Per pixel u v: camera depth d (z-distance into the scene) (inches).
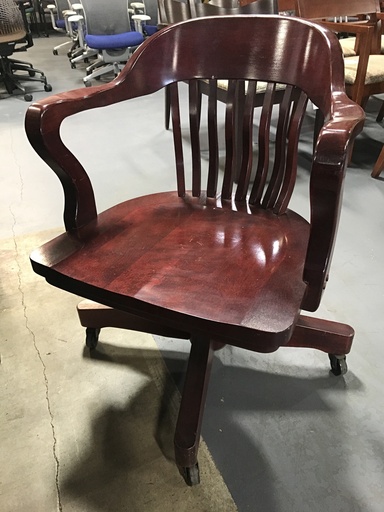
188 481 33.2
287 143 35.8
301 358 44.4
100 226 34.1
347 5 81.1
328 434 36.9
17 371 43.7
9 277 56.9
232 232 33.4
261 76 35.5
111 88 34.4
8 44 135.8
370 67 79.4
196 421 33.1
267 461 35.0
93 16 142.6
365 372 42.4
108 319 42.8
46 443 36.9
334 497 32.5
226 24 35.6
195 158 40.1
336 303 50.7
